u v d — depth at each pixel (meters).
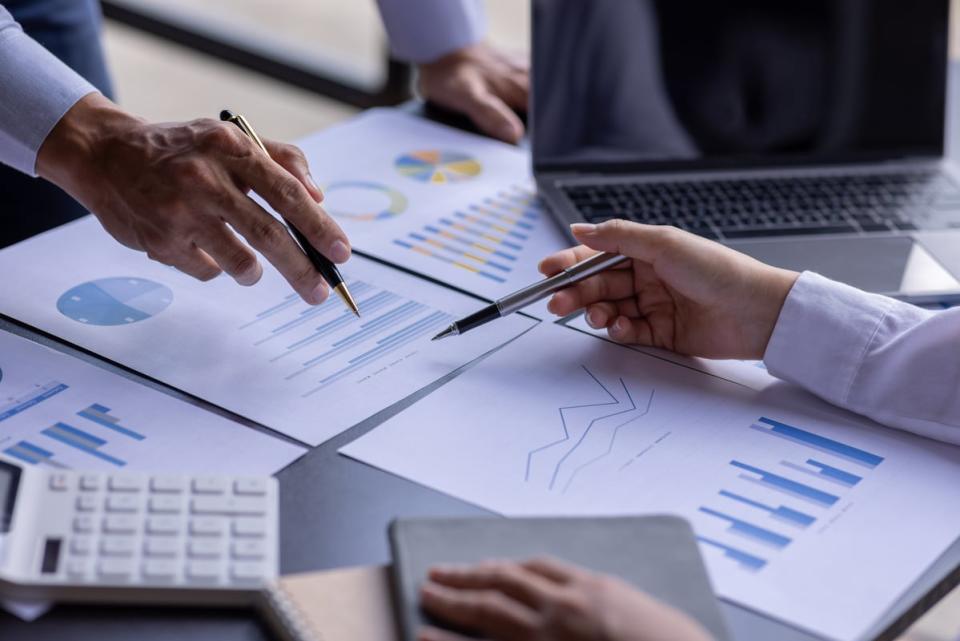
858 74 1.15
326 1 2.98
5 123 0.88
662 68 1.12
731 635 0.57
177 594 0.58
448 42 1.32
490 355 0.83
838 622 0.60
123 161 0.84
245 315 0.87
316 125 2.77
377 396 0.77
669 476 0.71
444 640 0.53
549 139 1.11
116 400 0.75
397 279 0.94
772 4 1.12
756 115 1.14
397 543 0.60
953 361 0.77
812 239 1.02
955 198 1.11
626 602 0.53
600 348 0.85
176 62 3.03
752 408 0.79
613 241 0.84
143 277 0.91
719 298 0.82
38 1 1.39
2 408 0.73
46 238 0.96
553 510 0.67
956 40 2.16
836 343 0.80
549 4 1.09
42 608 0.57
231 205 0.81
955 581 0.65
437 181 1.13
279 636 0.57
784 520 0.67
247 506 0.64
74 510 0.62
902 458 0.74
